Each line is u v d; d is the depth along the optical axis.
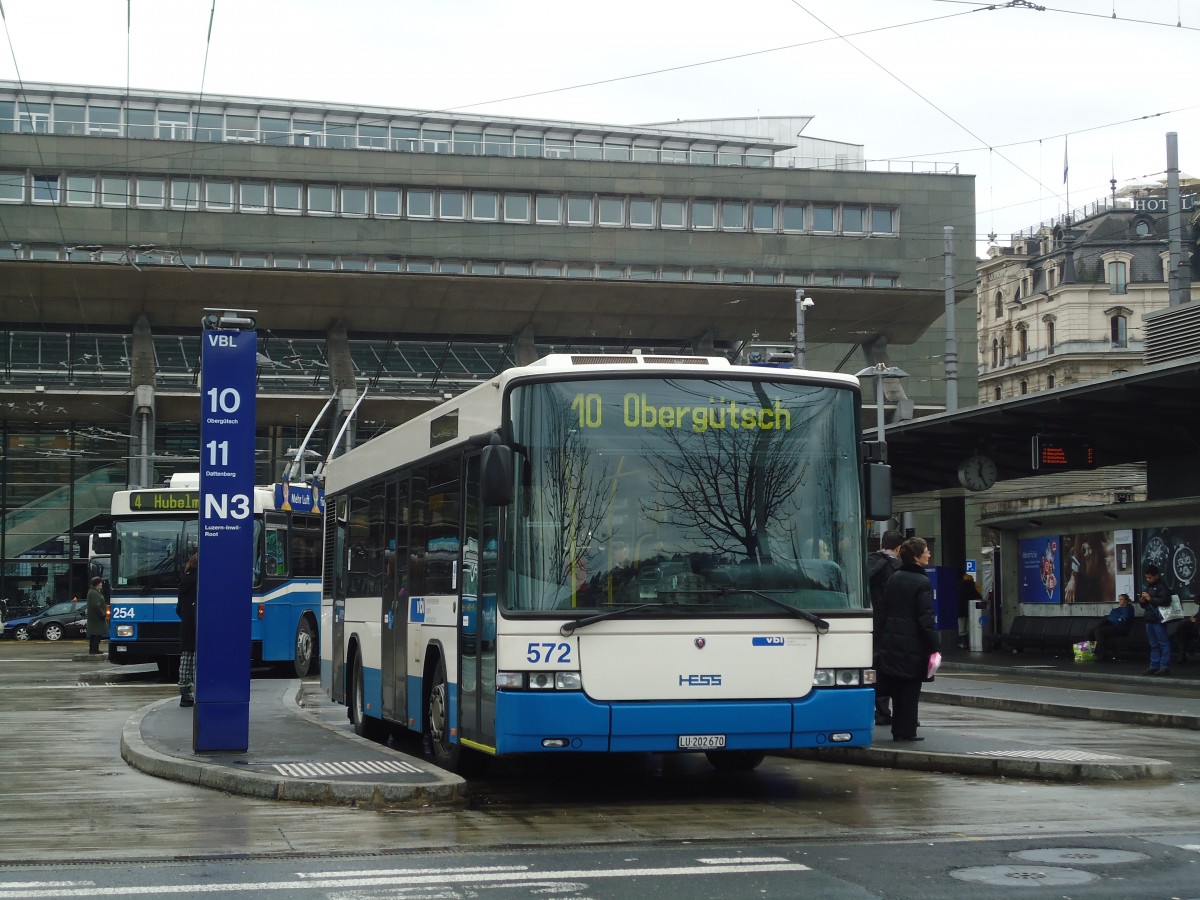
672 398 10.51
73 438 58.34
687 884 7.32
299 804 10.61
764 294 61.59
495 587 10.34
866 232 66.31
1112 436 27.03
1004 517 32.59
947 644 34.94
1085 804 10.22
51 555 57.84
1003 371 110.25
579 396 10.38
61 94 68.44
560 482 10.24
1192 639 26.86
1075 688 22.23
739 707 10.20
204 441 12.66
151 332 60.19
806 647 10.41
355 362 60.66
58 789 11.55
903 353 73.12
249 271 57.75
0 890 7.33
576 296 60.91
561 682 10.02
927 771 12.31
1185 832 8.91
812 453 10.72
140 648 26.03
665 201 64.50
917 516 73.12
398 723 13.73
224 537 12.75
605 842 8.78
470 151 74.12
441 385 59.94
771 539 10.49
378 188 61.97
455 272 61.25
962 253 66.94
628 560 10.22
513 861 8.11
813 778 12.10
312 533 28.00
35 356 57.97
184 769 11.96
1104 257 102.94
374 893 7.19
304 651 27.33
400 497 14.02
